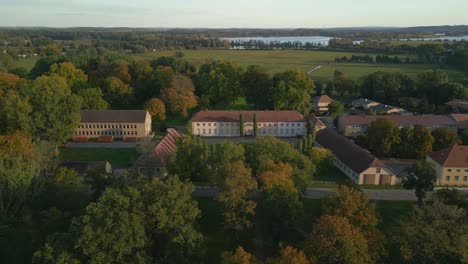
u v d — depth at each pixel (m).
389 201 82.44
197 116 134.75
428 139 107.00
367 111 158.25
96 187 70.12
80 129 129.00
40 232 65.06
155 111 141.62
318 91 197.00
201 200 80.12
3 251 61.12
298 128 134.38
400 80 183.25
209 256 63.25
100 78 175.38
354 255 49.62
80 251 50.44
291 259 47.72
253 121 131.62
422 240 51.72
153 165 90.62
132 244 50.12
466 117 130.12
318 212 75.62
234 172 64.38
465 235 49.72
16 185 66.19
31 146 82.44
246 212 62.72
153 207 53.28
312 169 83.69
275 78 166.62
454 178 92.38
